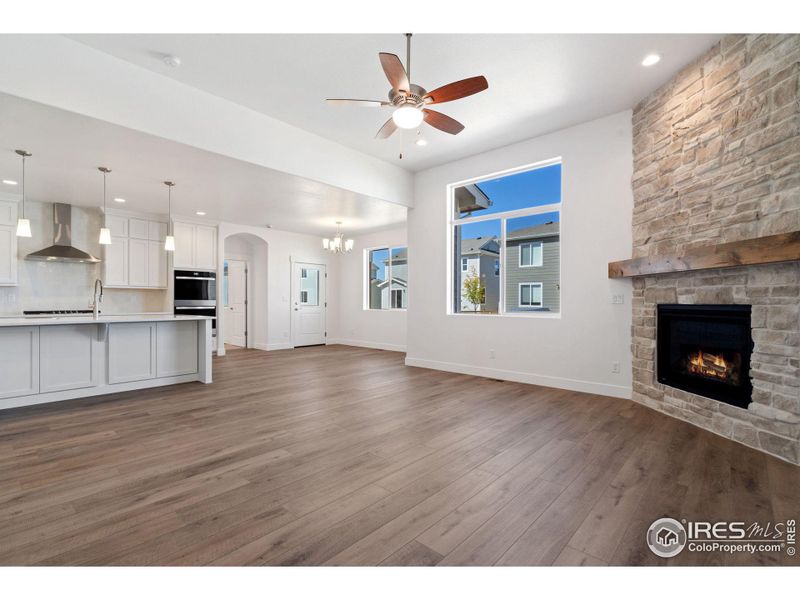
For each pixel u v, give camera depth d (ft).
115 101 10.26
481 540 5.64
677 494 6.92
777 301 8.49
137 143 11.60
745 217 9.21
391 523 6.05
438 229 19.08
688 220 10.87
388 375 17.75
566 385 14.83
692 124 10.71
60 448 9.00
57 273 19.25
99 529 5.86
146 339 15.06
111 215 20.18
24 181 15.46
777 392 8.50
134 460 8.36
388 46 9.93
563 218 14.87
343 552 5.36
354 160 16.80
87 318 14.01
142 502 6.64
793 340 8.20
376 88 11.90
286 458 8.48
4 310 17.81
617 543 5.56
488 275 17.97
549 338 15.33
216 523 6.03
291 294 28.22
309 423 10.87
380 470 7.91
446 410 12.12
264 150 13.55
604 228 13.84
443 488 7.17
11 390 12.16
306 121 14.05
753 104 9.02
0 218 17.26
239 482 7.38
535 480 7.48
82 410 12.04
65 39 9.50
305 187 16.17
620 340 13.55
